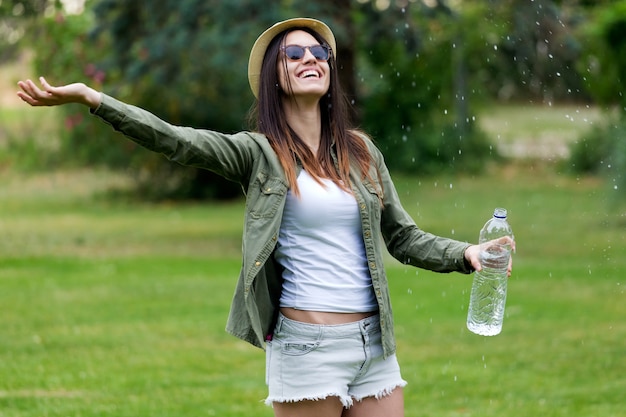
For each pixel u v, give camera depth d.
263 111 6.22
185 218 27.78
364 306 6.05
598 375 11.12
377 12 20.72
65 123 32.22
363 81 34.53
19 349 12.53
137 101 29.14
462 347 12.57
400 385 6.18
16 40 30.08
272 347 6.10
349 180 6.13
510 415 9.66
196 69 21.94
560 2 24.80
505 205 28.62
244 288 5.93
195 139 5.86
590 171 33.75
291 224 6.01
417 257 6.43
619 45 26.34
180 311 15.05
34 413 9.66
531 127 42.94
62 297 16.22
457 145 38.00
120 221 27.16
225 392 10.57
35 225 26.27
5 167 39.50
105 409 9.83
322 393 5.89
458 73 37.72
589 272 18.11
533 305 15.19
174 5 19.75
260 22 19.30
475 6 34.31
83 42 27.77
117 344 12.85
